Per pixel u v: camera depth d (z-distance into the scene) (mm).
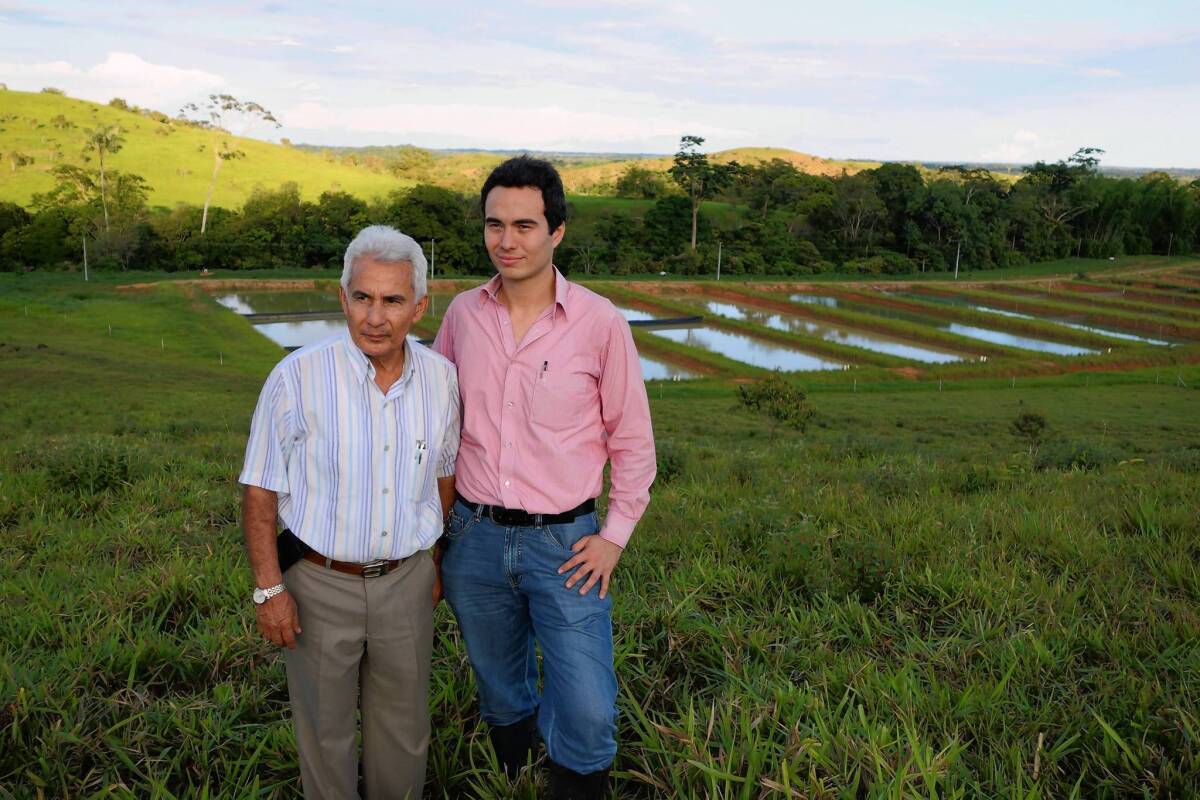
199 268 101125
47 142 145500
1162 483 7039
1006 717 2775
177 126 176875
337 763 2354
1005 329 73438
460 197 114125
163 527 5227
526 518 2434
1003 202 132625
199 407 29688
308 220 107125
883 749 2496
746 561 4480
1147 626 3436
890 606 3840
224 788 2516
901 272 118875
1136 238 138250
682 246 120125
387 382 2291
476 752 2822
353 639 2305
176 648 3318
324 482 2225
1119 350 58625
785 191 148750
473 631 2607
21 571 4285
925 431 32875
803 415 28344
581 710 2309
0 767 2551
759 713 2746
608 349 2455
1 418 25000
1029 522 4996
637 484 2502
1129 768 2457
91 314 65062
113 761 2664
